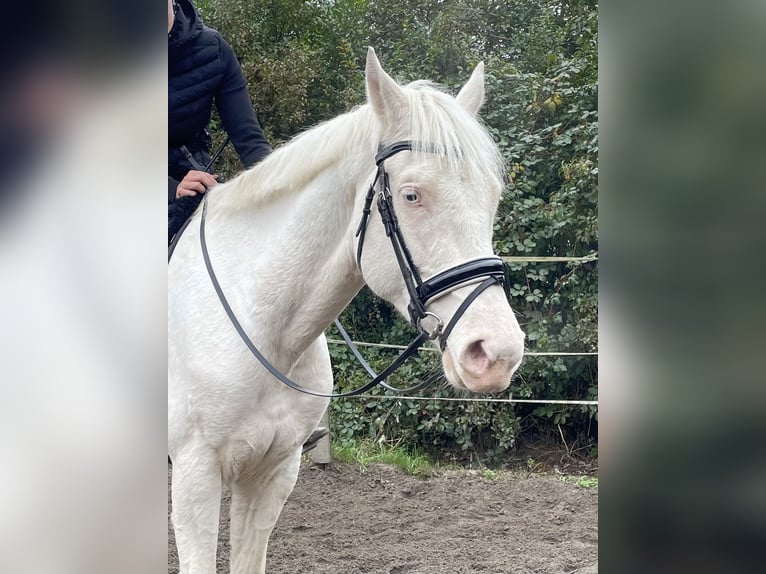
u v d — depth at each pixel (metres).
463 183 1.78
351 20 7.62
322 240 2.09
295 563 3.57
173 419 2.12
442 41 7.18
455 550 3.76
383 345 5.72
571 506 4.47
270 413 2.12
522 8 7.69
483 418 5.84
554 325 6.08
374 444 5.85
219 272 2.21
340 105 7.32
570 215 5.98
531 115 6.46
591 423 6.10
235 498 2.36
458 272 1.72
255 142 2.81
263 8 7.40
